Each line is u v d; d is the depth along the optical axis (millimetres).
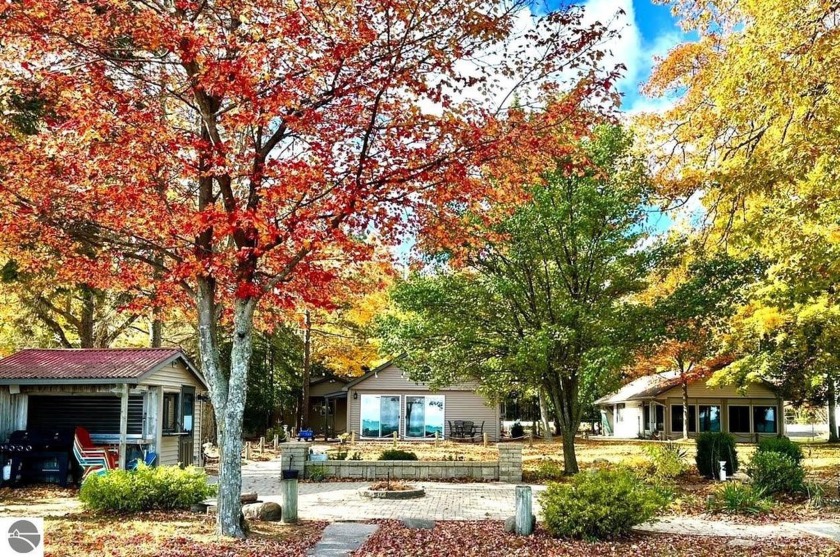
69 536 10047
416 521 11758
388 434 36844
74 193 10031
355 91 9430
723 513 13250
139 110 9500
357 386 37156
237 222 9078
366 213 9953
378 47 9539
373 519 12344
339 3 9328
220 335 31812
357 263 11984
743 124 12055
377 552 9586
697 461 19328
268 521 11922
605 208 17594
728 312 17938
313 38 9141
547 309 18562
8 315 25172
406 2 9109
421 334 18641
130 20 9031
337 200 9469
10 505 13719
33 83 9945
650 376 44469
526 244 17922
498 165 10328
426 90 9406
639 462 20359
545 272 18547
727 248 14453
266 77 8375
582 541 10469
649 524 12078
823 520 12648
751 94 11062
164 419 18812
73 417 18031
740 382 26359
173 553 9031
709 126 13422
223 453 10453
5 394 17281
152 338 25422
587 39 9688
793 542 10609
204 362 10703
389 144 9914
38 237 10344
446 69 9492
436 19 9508
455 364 18828
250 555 9109
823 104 10617
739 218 13102
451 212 11500
